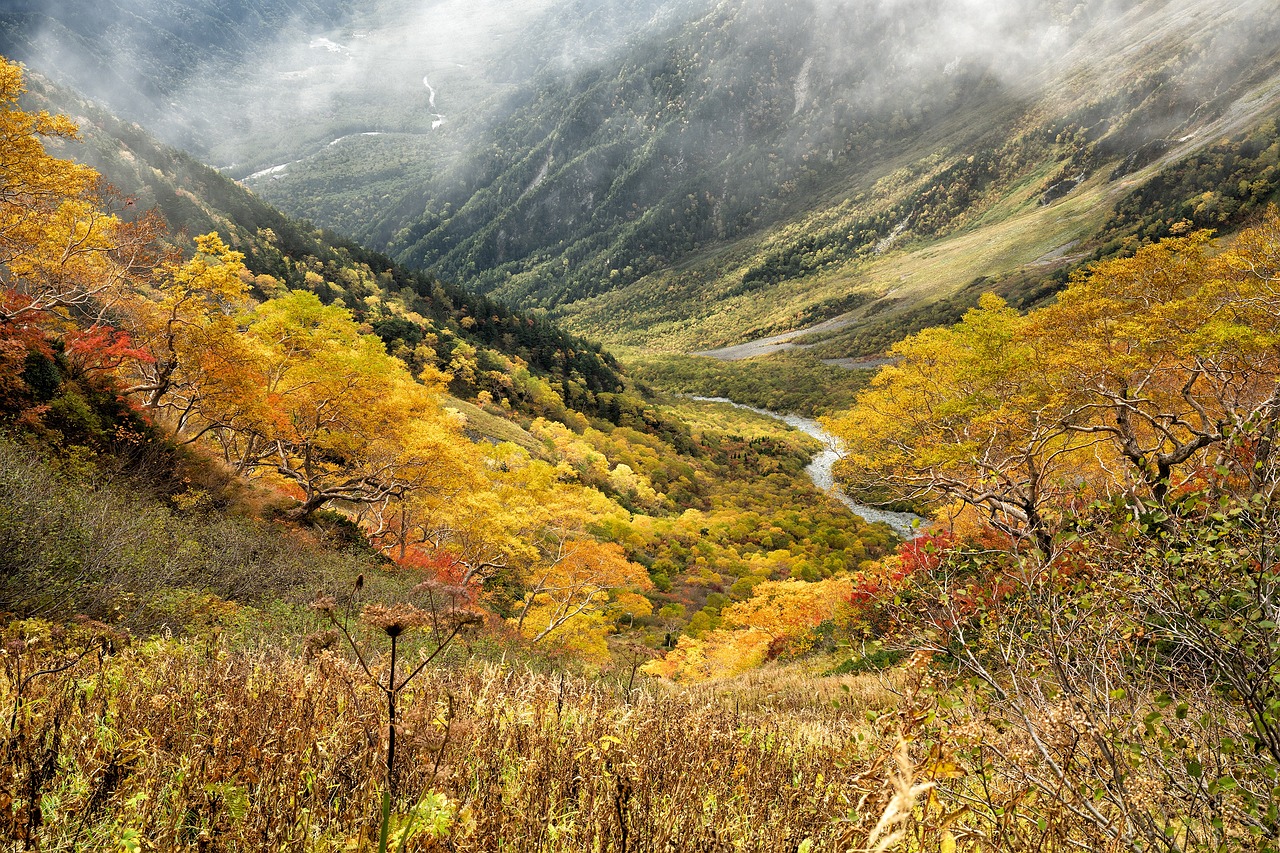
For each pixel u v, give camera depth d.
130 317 21.91
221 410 20.16
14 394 14.16
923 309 186.00
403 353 82.31
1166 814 2.39
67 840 1.86
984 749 2.55
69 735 2.45
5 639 3.51
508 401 89.56
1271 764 2.21
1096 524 3.16
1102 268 18.72
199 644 4.66
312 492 21.88
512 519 23.88
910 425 20.80
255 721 2.71
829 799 2.91
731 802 2.94
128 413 17.61
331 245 138.12
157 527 12.15
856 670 10.73
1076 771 2.39
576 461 69.81
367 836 2.00
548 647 17.39
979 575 3.38
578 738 3.29
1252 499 2.54
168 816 2.08
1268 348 13.80
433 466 23.02
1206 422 12.79
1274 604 2.35
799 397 148.00
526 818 2.45
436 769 2.22
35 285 21.89
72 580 7.84
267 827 2.03
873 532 63.81
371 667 3.25
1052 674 2.79
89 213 21.34
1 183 18.45
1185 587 2.53
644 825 2.58
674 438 108.62
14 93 17.47
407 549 22.94
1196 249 17.80
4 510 8.30
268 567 13.17
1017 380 17.42
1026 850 2.24
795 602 20.80
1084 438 15.65
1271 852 1.99
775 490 90.12
